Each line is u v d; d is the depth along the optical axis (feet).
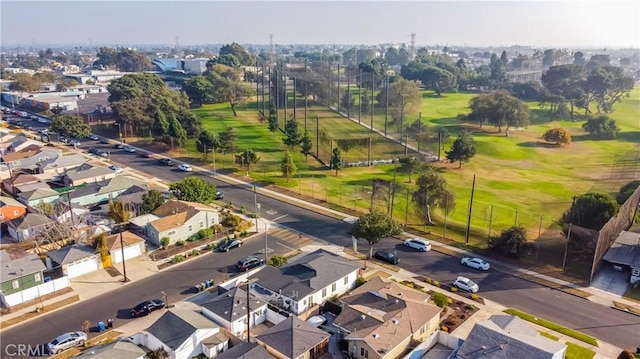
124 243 191.42
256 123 474.90
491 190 281.74
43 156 321.52
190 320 140.77
